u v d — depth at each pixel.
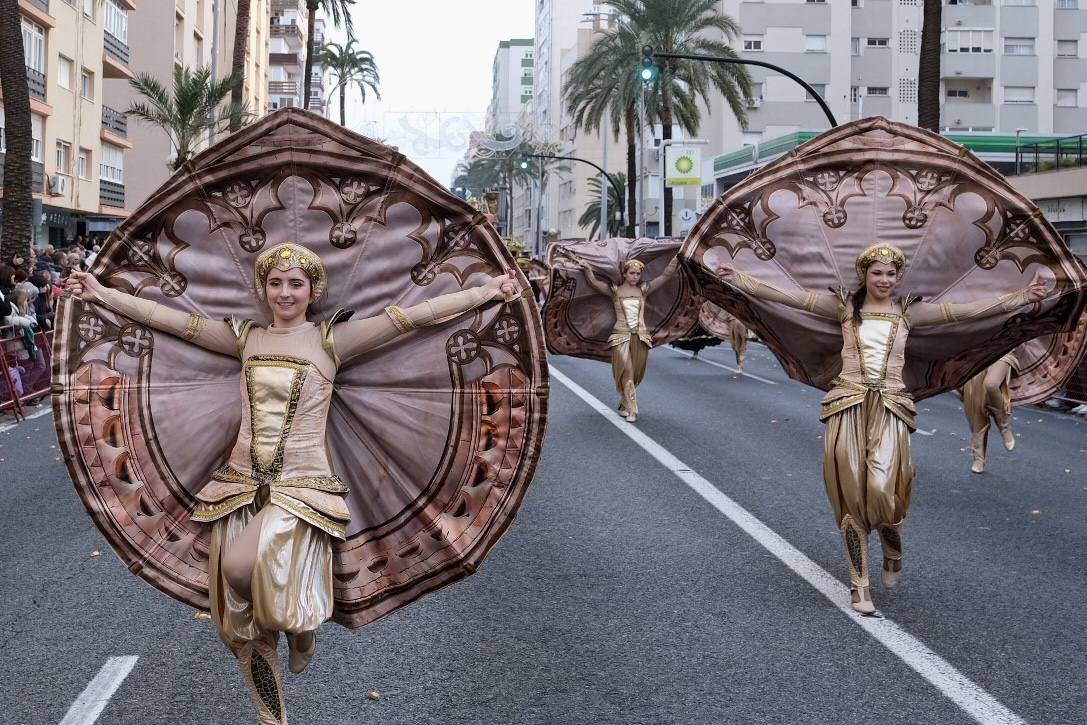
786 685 5.16
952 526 8.71
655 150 78.88
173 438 4.68
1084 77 65.25
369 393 4.78
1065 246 6.82
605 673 5.34
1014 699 4.99
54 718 4.75
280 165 4.81
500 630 6.03
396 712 4.85
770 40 65.69
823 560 7.55
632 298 15.10
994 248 7.03
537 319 4.76
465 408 4.81
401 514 4.81
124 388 4.64
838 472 6.33
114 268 4.75
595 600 6.59
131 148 50.34
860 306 6.57
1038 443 13.49
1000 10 64.56
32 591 6.78
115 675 5.29
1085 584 6.98
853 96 66.38
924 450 12.77
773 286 6.79
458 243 4.88
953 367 7.29
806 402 17.44
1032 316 6.83
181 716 4.78
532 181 125.25
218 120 33.41
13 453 12.18
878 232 7.13
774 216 7.16
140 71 54.84
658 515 9.00
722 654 5.61
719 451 12.37
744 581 7.00
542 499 9.66
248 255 4.85
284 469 4.33
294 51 104.00
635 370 15.12
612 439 13.27
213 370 4.71
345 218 4.86
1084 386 16.66
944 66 64.62
